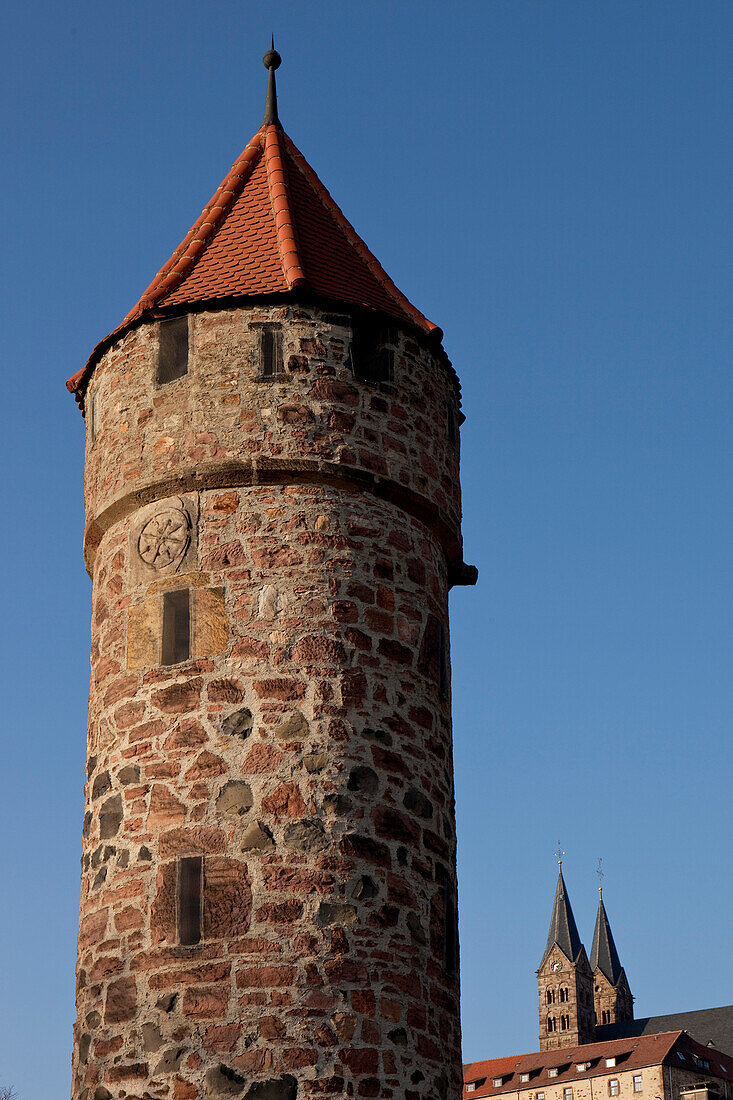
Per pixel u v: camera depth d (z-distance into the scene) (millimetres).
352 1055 15562
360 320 19125
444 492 19391
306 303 18641
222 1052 15453
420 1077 16125
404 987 16281
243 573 17500
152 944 16141
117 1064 15898
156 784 16844
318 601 17406
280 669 17031
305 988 15680
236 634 17203
